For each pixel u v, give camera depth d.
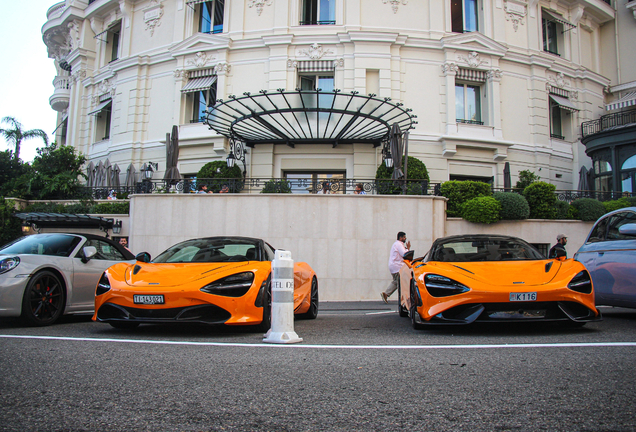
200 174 16.30
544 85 19.02
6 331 5.15
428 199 12.62
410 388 2.65
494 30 18.58
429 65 17.53
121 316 4.80
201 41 18.08
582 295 4.63
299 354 3.67
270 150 17.09
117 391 2.58
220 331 5.21
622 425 2.04
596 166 19.02
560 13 20.38
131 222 13.31
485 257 5.66
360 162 16.80
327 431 2.01
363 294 12.36
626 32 21.59
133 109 19.30
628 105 20.09
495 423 2.09
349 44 17.16
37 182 16.84
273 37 17.22
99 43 22.59
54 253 6.36
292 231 12.59
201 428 2.04
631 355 3.45
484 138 17.36
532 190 13.96
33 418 2.15
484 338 4.48
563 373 2.94
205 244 6.22
